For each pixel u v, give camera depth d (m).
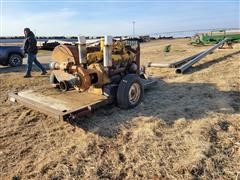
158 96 5.96
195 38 22.64
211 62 10.34
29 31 8.67
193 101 5.48
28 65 8.88
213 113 4.73
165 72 8.77
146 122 4.45
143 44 26.78
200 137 3.84
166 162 3.30
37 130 4.41
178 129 4.16
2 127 4.58
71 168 3.26
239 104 5.21
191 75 8.03
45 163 3.38
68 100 4.67
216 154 3.42
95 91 5.04
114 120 4.59
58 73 5.16
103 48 4.95
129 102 5.04
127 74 5.36
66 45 4.93
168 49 16.84
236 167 3.16
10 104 5.85
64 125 4.55
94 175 3.12
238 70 8.38
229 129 4.09
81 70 4.54
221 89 6.29
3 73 9.99
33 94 5.13
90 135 4.07
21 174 3.20
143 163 3.30
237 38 19.05
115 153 3.55
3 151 3.74
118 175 3.12
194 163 3.20
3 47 11.73
